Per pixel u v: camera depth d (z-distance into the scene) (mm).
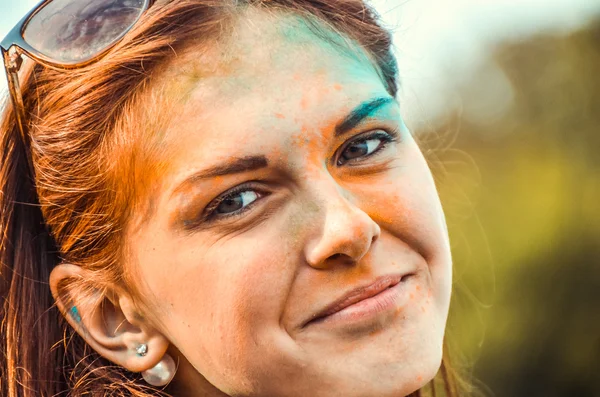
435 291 1772
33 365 2002
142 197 1709
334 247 1575
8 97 2031
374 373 1620
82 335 1882
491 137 7039
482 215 6629
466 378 3428
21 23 1850
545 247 6418
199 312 1676
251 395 1674
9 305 2041
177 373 1896
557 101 7094
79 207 1835
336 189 1635
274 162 1607
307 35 1720
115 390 1952
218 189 1623
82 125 1789
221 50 1656
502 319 6078
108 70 1730
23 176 2018
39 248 2014
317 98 1651
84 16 1771
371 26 1981
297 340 1631
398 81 2184
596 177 6609
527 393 5969
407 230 1733
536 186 6684
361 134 1727
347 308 1638
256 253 1618
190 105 1636
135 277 1769
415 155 1847
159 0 1726
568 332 6180
